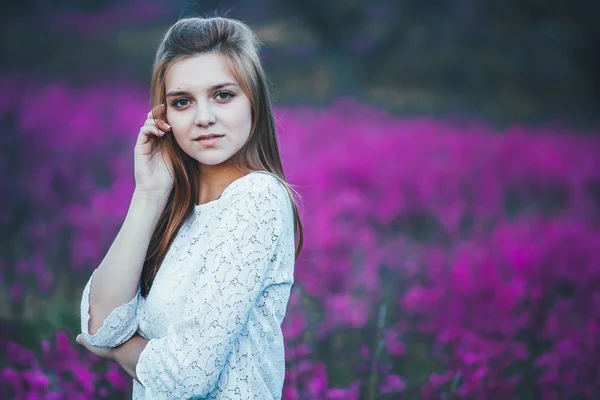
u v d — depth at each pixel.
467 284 6.02
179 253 2.63
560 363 4.84
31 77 25.52
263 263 2.45
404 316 6.14
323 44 34.22
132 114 17.34
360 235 8.93
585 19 32.84
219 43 2.57
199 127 2.55
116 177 11.69
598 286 6.54
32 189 10.52
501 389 4.57
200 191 2.72
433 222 10.57
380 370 4.65
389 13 34.97
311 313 5.93
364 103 25.84
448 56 34.34
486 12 35.94
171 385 2.38
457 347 4.88
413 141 16.45
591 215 11.87
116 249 2.63
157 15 43.28
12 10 40.56
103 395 4.35
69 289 6.98
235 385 2.50
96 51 33.97
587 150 17.19
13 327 5.53
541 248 7.68
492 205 11.71
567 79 32.34
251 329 2.54
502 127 22.25
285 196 2.60
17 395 4.21
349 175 12.06
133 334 2.65
